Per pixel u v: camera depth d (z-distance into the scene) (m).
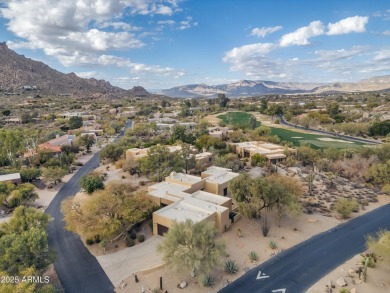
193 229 32.12
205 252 30.66
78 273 33.41
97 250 38.28
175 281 30.95
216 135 107.25
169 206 43.62
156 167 63.94
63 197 59.06
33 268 28.56
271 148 84.38
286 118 170.12
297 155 81.06
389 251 30.98
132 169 70.69
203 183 55.53
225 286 30.33
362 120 145.00
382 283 30.48
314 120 145.50
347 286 30.06
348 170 68.00
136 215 39.50
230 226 44.03
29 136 96.88
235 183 47.47
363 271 31.08
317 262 34.62
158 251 32.31
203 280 29.97
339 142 109.44
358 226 44.16
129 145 96.19
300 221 45.88
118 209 39.78
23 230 35.59
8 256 28.56
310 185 57.81
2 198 50.75
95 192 47.66
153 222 41.50
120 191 45.62
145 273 32.50
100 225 37.44
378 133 119.69
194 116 187.75
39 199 57.91
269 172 67.94
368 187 61.69
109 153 85.25
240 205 44.97
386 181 60.09
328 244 38.78
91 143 106.25
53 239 41.72
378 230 42.72
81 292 30.09
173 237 31.72
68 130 140.12
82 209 41.12
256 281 31.12
